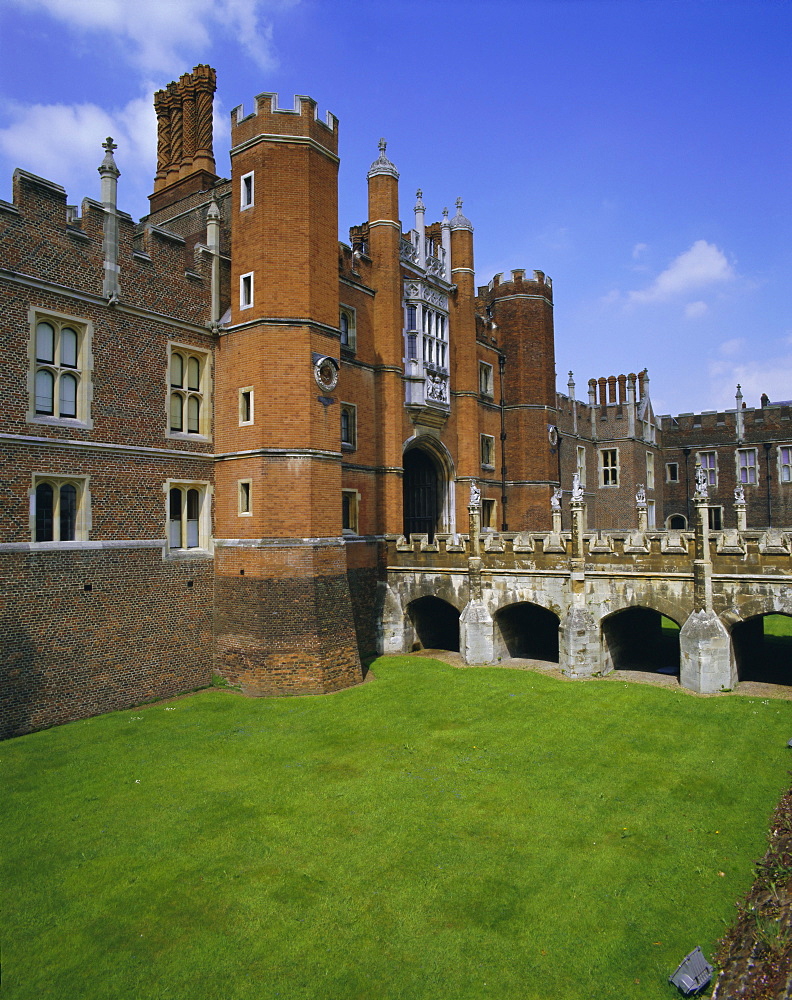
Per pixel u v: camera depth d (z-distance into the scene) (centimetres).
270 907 991
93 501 1869
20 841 1164
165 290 2094
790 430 4719
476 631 2528
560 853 1139
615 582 2302
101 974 857
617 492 4691
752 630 2464
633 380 4666
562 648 2380
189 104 2684
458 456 3284
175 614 2070
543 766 1508
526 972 859
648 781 1422
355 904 1000
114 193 1947
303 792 1367
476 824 1241
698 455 5031
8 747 1584
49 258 1775
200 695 2050
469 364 3306
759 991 761
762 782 1403
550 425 3844
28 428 1720
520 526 3731
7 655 1650
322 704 1950
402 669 2427
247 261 2189
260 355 2122
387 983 843
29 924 953
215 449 2245
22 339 1711
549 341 3884
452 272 3331
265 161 2148
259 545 2080
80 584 1819
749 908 942
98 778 1419
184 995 824
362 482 2739
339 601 2169
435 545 2681
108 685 1870
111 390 1927
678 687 2167
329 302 2241
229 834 1198
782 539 2025
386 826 1231
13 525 1681
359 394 2742
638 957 884
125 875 1070
